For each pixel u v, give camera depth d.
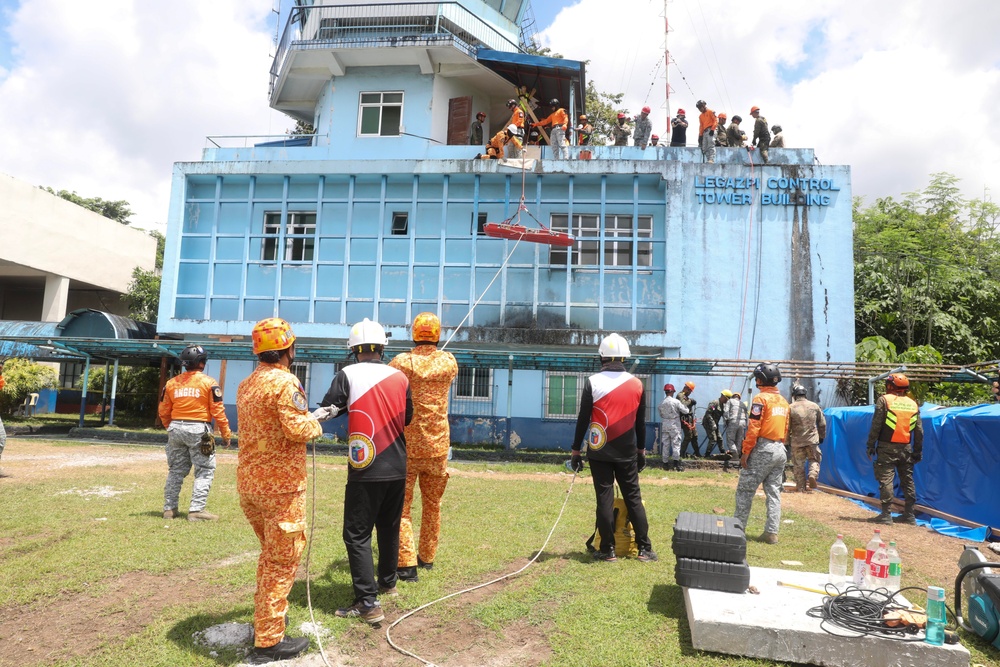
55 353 19.19
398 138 19.16
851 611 4.05
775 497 7.00
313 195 18.62
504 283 16.97
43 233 27.44
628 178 17.28
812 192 16.97
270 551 3.85
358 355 4.74
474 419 17.48
